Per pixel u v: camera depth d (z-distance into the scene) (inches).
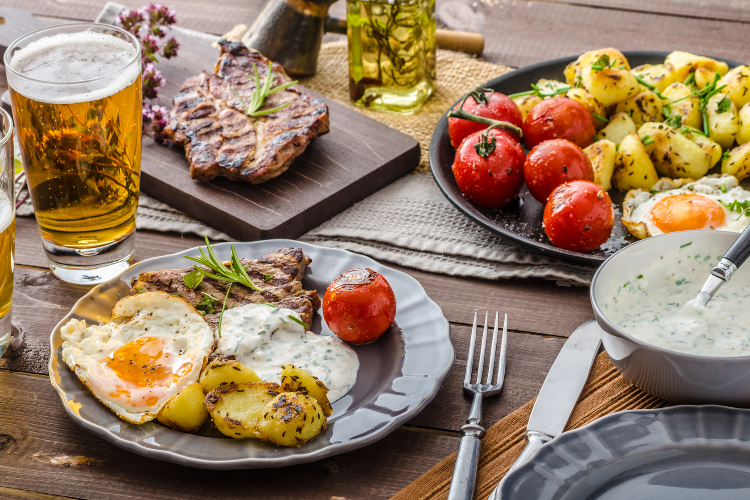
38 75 43.2
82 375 40.2
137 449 38.5
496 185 46.7
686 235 40.9
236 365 39.6
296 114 50.4
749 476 36.8
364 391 40.7
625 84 49.9
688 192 47.0
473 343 42.2
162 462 39.4
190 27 60.7
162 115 51.1
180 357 40.8
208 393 39.2
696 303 39.9
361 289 41.5
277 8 56.0
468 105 49.6
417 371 40.8
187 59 56.4
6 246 40.8
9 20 58.2
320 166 49.9
